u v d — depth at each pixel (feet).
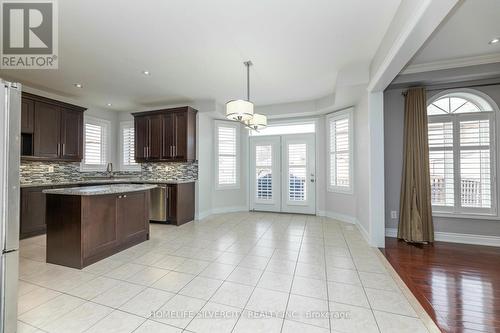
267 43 8.93
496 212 10.96
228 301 6.53
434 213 11.68
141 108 18.44
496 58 10.04
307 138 18.06
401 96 12.26
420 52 9.61
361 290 7.08
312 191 17.93
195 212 16.70
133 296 6.75
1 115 4.73
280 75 12.02
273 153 19.02
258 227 14.35
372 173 10.91
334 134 16.34
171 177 17.65
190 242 11.57
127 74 11.84
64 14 7.16
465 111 11.62
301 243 11.36
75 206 8.66
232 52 9.62
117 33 8.20
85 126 17.15
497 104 11.01
